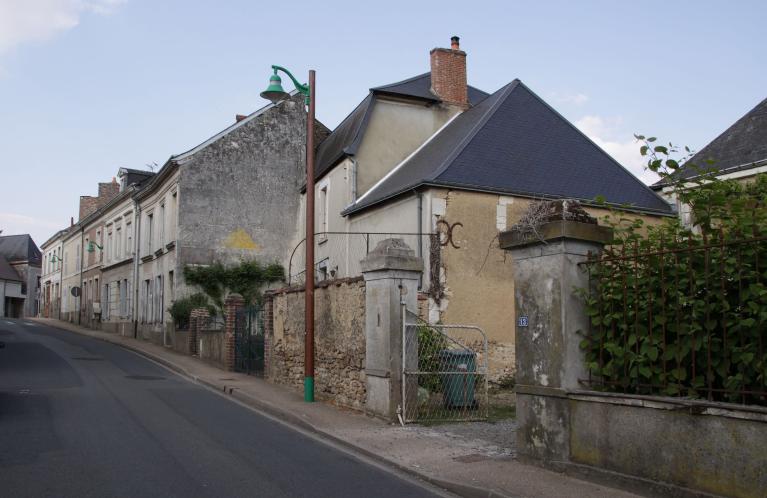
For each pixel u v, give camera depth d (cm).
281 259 2612
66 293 4853
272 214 2619
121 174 3562
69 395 1252
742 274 536
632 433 590
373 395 1043
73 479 653
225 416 1088
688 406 538
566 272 671
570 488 611
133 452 781
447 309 1495
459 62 2188
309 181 1252
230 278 2502
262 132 2650
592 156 1825
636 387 613
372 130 2048
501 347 1528
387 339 1009
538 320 698
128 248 3391
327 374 1231
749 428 495
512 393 1418
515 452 777
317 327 1288
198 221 2506
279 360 1483
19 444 812
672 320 585
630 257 625
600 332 657
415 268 1034
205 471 700
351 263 1948
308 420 1017
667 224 639
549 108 1892
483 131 1720
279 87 1266
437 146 1909
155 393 1339
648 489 570
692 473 535
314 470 723
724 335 539
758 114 1631
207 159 2545
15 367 1747
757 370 509
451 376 1055
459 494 640
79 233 4584
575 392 648
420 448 816
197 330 2205
